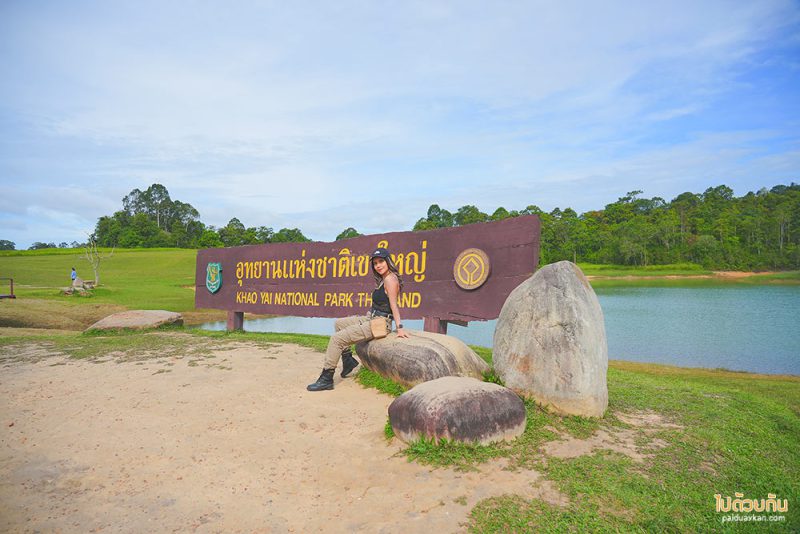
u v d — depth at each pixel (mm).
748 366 14992
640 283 75562
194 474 3328
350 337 5262
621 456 3461
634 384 5941
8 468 3443
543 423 3947
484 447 3490
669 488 3064
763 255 98125
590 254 113062
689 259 102000
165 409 4684
